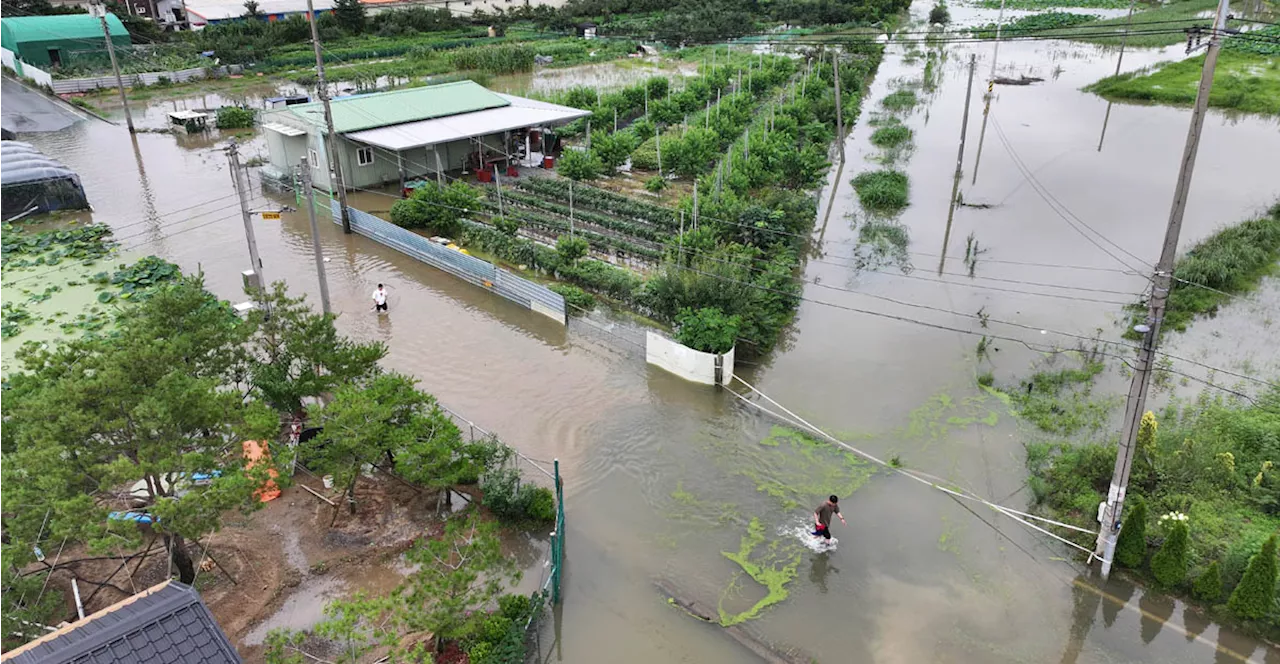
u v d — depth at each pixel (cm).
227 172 4597
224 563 1719
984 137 5116
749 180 3947
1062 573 1722
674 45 8038
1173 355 2488
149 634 1067
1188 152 1392
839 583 1702
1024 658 1518
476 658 1437
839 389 2431
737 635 1567
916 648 1541
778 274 2872
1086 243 3441
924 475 2038
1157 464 1903
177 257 3438
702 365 2430
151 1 8856
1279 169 4297
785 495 1975
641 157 4647
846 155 4869
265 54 7500
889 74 7506
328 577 1694
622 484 2016
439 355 2647
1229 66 6562
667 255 2936
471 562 1497
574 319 2894
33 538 1443
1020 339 2673
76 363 1677
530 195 4119
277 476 1720
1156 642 1549
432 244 3331
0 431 1571
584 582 1703
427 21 8912
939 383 2448
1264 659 1506
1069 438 2139
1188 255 3144
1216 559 1673
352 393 1831
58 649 1027
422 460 1744
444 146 4441
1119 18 8694
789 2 8719
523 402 2370
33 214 3847
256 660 1475
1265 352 2516
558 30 8856
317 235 2520
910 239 3562
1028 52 8294
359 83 6372
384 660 1468
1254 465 1923
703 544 1816
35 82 6525
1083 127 5300
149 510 1517
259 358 2275
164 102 6238
